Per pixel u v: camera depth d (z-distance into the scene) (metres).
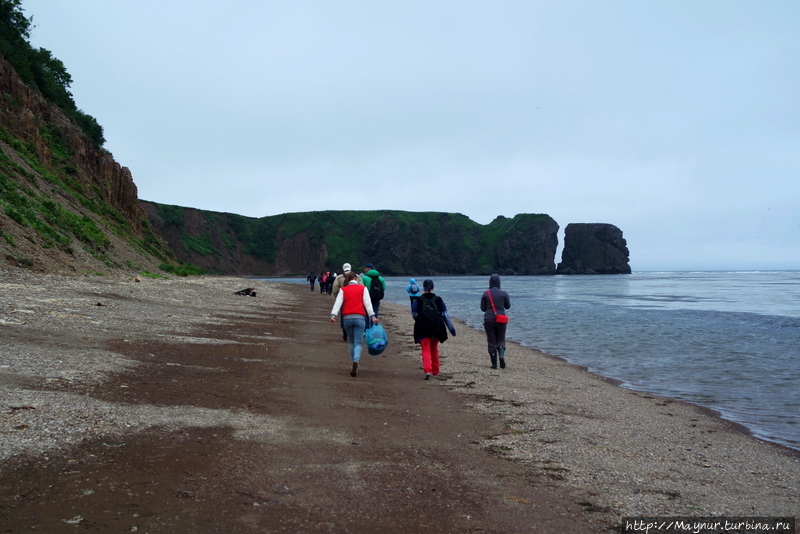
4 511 2.89
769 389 9.44
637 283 98.00
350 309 8.73
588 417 6.81
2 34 47.84
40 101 44.88
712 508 3.80
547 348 15.07
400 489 3.76
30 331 8.19
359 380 8.32
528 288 73.12
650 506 3.77
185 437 4.45
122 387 5.85
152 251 47.78
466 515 3.40
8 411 4.43
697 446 5.71
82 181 41.22
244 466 3.92
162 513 3.05
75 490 3.23
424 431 5.50
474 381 9.17
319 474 3.91
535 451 5.05
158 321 12.21
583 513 3.57
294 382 7.55
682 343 16.14
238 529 2.94
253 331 13.63
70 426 4.30
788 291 59.22
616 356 13.55
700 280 121.44
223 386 6.68
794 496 4.20
